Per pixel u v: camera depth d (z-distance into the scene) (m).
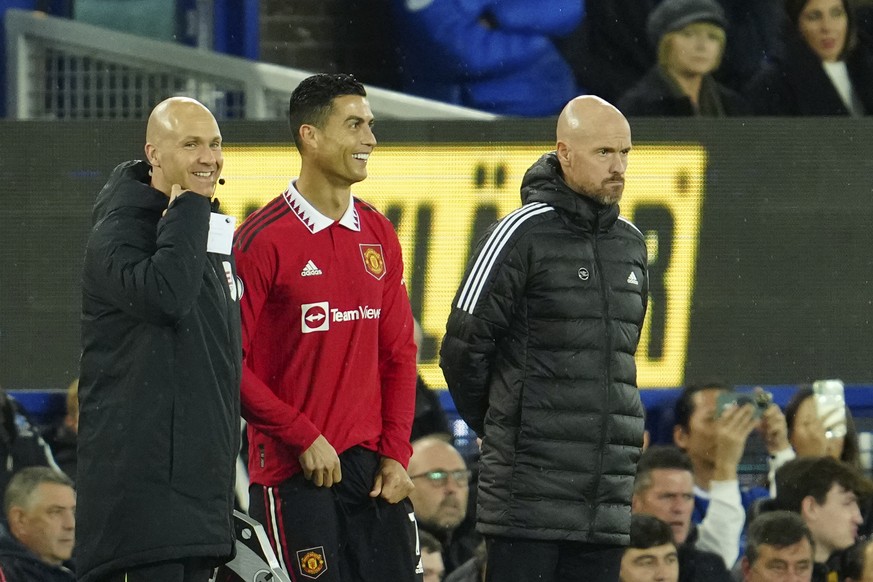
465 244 22.38
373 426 16.38
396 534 16.33
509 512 16.23
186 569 14.20
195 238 14.02
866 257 22.62
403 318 16.70
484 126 22.38
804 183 22.61
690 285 22.61
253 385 15.59
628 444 16.58
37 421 22.03
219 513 14.14
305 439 15.60
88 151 22.19
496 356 16.61
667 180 22.56
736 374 22.66
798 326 22.64
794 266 22.61
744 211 22.59
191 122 14.41
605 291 16.50
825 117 22.59
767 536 22.27
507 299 16.30
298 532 15.90
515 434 16.33
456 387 16.72
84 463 14.03
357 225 16.34
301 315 15.94
